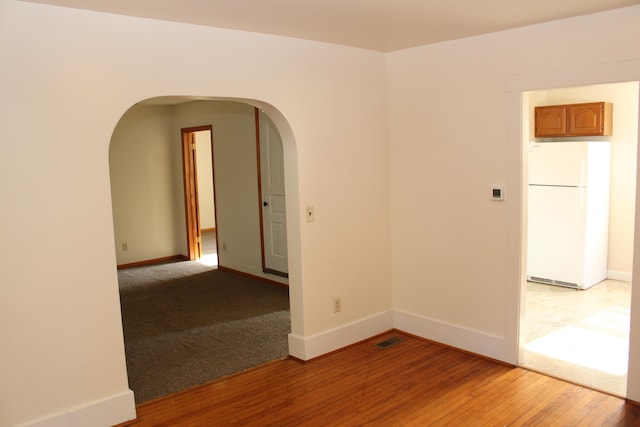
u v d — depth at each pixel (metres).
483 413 2.98
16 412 2.62
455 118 3.74
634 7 2.82
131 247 7.38
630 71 2.88
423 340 4.16
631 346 3.02
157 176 7.57
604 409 3.00
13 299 2.58
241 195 6.32
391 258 4.34
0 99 2.46
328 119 3.76
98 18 2.71
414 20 3.04
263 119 5.78
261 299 5.40
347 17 2.93
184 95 3.05
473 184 3.69
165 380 3.51
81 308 2.79
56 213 2.67
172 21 2.94
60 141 2.65
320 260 3.81
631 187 5.68
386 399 3.18
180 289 5.93
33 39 2.53
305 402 3.17
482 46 3.52
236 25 3.08
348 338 4.05
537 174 5.73
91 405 2.84
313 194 3.72
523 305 3.58
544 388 3.28
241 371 3.63
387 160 4.22
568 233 5.57
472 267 3.78
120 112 2.83
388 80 4.15
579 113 5.69
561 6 2.79
